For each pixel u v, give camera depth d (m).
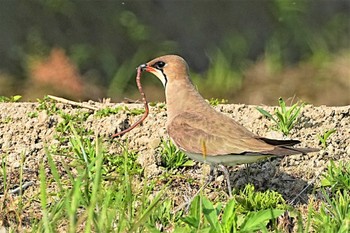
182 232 11.85
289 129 14.38
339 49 24.42
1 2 24.16
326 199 12.80
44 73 22.72
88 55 23.62
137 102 15.96
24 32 24.02
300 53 24.31
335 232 11.91
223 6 25.05
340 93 22.55
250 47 24.53
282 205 12.79
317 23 24.83
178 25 24.77
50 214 12.09
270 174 13.72
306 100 22.42
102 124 14.56
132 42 24.20
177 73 13.64
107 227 11.37
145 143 14.22
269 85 22.89
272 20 24.83
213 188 13.47
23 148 14.20
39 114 14.68
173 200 13.16
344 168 13.66
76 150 13.77
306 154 13.98
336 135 14.38
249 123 14.61
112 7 24.59
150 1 24.89
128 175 12.79
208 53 24.33
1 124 14.64
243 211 12.73
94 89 22.88
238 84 23.11
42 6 24.27
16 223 12.44
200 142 12.99
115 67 23.52
